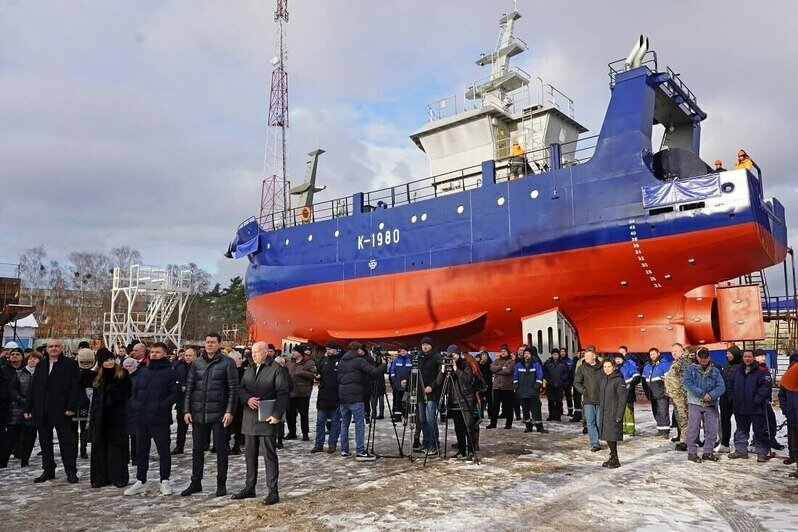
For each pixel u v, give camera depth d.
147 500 6.45
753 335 16.27
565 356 13.67
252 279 26.20
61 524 5.52
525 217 16.92
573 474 7.57
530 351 11.91
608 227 15.42
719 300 16.88
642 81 15.49
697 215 14.24
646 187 14.92
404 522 5.39
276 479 6.29
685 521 5.38
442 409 9.97
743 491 6.62
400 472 7.81
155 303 37.94
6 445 8.66
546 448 9.68
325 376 9.65
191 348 9.02
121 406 7.25
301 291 22.88
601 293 16.14
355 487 6.93
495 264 17.41
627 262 15.35
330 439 9.60
